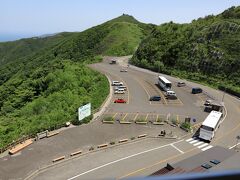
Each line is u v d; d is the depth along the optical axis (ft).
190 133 155.02
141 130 155.02
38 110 203.51
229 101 230.89
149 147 135.03
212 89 274.36
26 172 105.19
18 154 118.42
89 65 368.89
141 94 234.58
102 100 204.03
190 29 403.95
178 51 369.50
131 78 295.48
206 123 148.77
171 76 327.88
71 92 231.09
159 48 396.16
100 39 600.39
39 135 134.41
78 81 261.03
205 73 323.78
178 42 382.42
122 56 472.03
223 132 160.56
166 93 231.91
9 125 167.94
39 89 277.23
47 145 128.57
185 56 358.23
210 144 143.43
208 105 207.72
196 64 336.70
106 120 163.43
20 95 263.70
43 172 107.04
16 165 109.70
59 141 133.69
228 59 315.99
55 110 186.29
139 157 124.06
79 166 113.19
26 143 126.82
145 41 441.68
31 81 290.15
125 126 159.53
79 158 119.55
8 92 294.66
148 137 146.00
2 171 104.94
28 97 265.95
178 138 147.54
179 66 351.46
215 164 100.01
